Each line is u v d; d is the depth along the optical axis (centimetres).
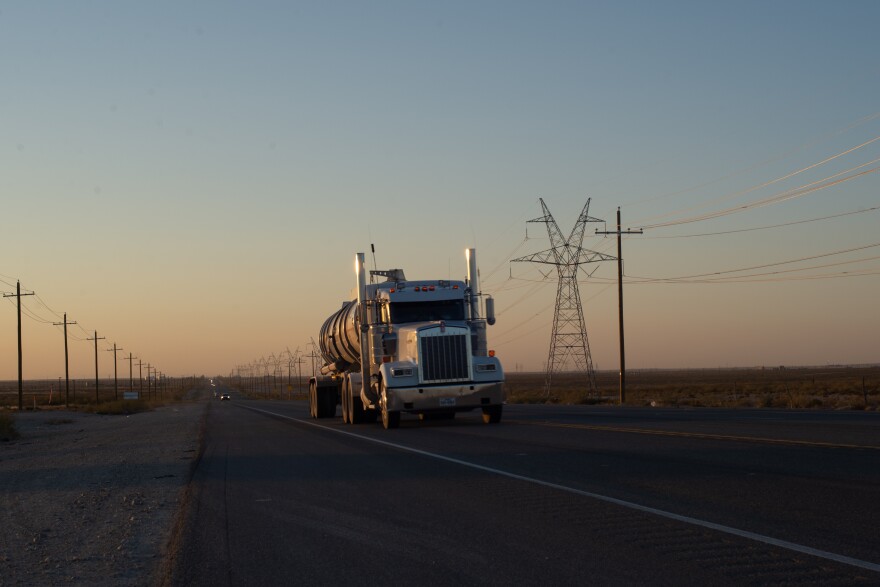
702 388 10562
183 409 8944
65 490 1723
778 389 9350
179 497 1490
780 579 731
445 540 963
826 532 898
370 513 1167
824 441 1806
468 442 2173
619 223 6134
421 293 2912
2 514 1434
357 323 3072
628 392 9256
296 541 1007
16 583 884
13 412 8050
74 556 1019
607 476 1396
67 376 10106
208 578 850
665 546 873
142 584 862
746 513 1020
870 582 710
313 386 4294
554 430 2466
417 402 2733
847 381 11475
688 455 1645
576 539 929
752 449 1700
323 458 1956
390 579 805
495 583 769
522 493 1265
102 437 3878
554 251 7319
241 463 1969
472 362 2769
